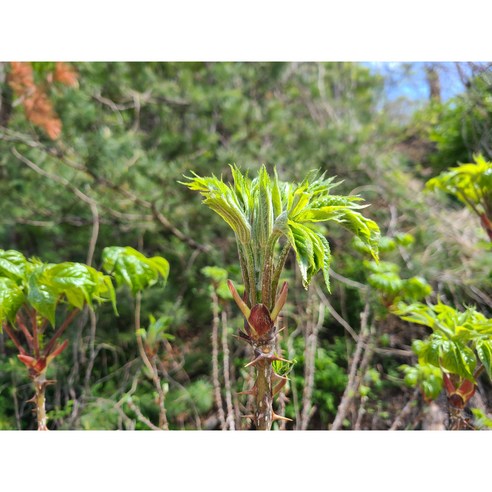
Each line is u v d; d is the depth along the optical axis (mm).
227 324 2664
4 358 2662
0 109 3039
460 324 1203
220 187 798
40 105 2594
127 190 2975
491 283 2629
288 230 735
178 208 3051
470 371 1124
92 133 3051
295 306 2768
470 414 2031
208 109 3379
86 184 2980
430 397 1592
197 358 2783
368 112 4312
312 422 2424
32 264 1156
